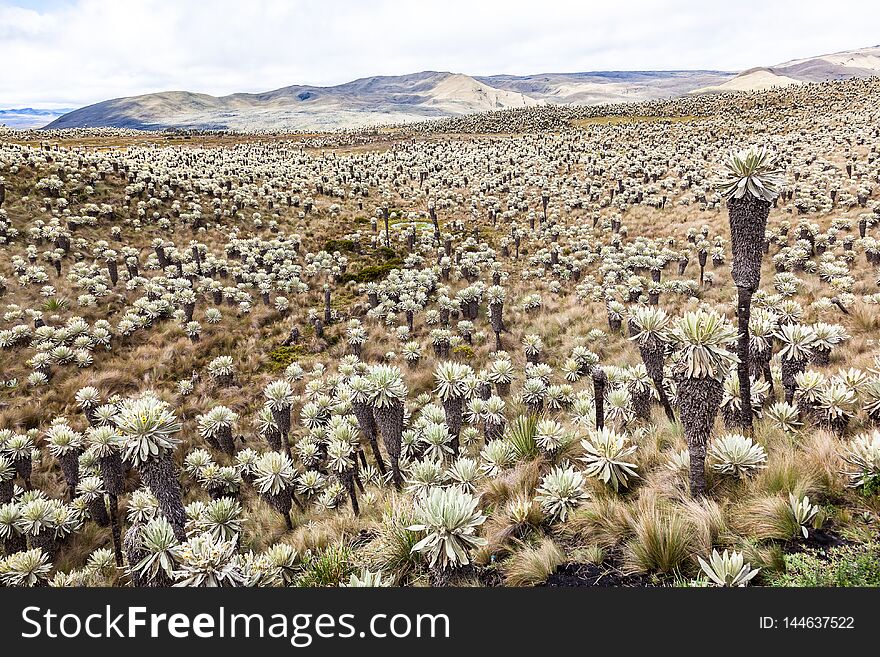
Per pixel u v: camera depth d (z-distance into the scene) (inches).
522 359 607.5
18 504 322.7
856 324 429.4
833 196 1127.6
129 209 1188.5
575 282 978.1
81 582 255.8
